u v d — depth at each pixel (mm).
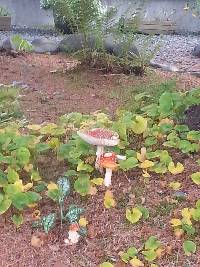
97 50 2795
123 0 4879
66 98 2395
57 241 1286
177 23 5645
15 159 1491
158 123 1762
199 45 4074
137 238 1294
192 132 1605
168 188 1444
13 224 1333
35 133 1751
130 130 1705
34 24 5676
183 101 1767
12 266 1230
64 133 1710
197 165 1531
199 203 1333
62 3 2795
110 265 1198
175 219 1311
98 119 1771
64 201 1402
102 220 1343
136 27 2805
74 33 3158
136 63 2773
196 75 2998
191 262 1229
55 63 3049
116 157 1447
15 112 2016
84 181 1422
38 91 2479
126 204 1392
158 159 1560
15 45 3309
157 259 1236
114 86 2592
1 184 1386
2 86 2318
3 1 5664
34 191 1431
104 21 2758
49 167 1561
